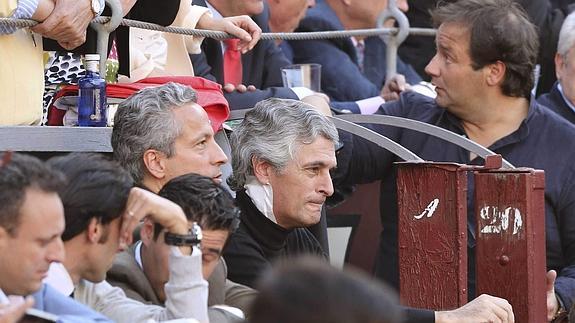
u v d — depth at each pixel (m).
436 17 19.53
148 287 13.02
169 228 12.12
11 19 14.54
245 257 15.56
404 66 26.77
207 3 21.80
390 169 19.52
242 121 16.16
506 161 18.05
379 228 22.55
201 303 12.10
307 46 25.06
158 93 15.10
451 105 19.30
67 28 14.93
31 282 10.87
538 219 15.86
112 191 11.80
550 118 19.36
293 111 15.89
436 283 15.75
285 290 8.33
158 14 17.45
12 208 10.68
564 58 22.64
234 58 21.95
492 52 18.89
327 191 15.92
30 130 14.69
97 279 11.99
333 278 8.40
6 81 15.05
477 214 15.91
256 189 15.80
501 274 15.79
